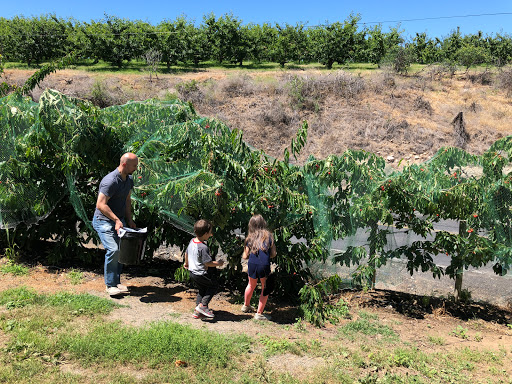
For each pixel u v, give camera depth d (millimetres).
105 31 38500
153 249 6766
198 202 5801
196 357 4035
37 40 38844
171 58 39312
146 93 30094
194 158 6383
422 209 6316
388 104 28641
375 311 6328
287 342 4633
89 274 6445
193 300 5840
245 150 6078
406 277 8328
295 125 26641
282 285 6277
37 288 5594
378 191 6289
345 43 38906
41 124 6184
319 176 6336
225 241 6309
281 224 6082
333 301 6465
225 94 30016
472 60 37531
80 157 6199
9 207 6270
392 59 34688
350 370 4227
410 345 5098
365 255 6641
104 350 3973
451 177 6492
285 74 33781
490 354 4984
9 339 4082
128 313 5059
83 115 6195
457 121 25609
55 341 4059
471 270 9125
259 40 41125
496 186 6438
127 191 5613
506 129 25922
